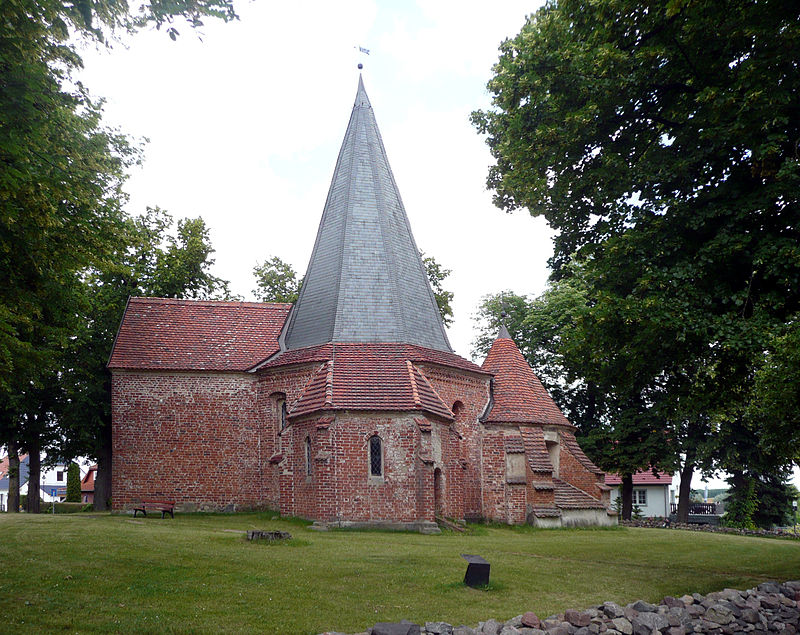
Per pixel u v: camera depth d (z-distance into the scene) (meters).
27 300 16.44
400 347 27.67
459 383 29.77
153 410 30.12
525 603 12.95
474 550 19.08
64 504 55.25
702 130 15.31
